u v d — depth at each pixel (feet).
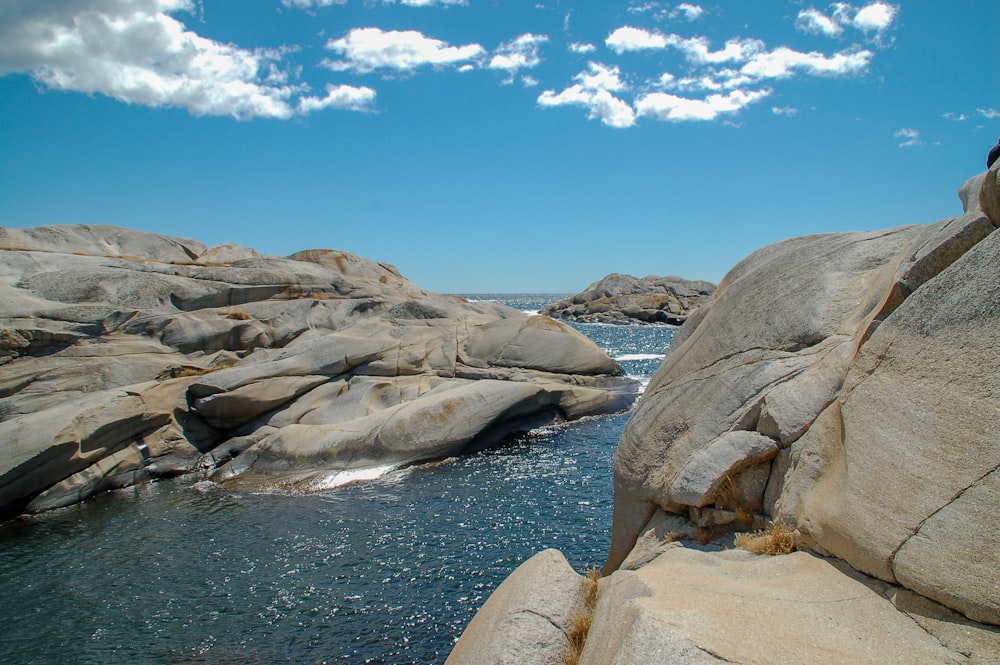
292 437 73.51
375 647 35.86
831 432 21.35
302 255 134.31
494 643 18.80
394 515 55.98
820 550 19.16
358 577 44.16
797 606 15.89
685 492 24.85
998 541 13.73
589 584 21.25
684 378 32.14
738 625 14.43
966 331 17.22
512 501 59.11
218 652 35.78
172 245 119.14
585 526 52.60
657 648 13.25
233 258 124.36
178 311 94.32
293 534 52.24
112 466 66.64
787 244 35.14
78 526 55.77
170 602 41.47
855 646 13.70
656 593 16.97
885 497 17.07
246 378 81.05
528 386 85.25
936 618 14.24
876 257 27.89
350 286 117.80
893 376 19.30
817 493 20.38
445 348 102.47
